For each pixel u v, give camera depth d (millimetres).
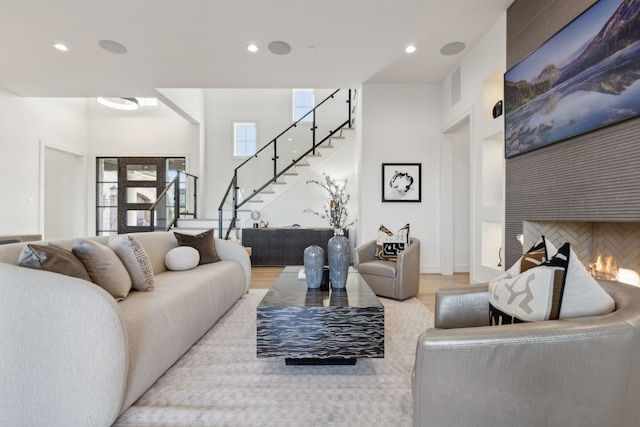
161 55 3982
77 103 7191
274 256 5883
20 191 5641
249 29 3434
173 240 3547
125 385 1463
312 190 6699
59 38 3576
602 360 912
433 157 5281
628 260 2574
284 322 1959
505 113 3320
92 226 7504
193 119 7195
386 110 5262
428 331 1002
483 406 938
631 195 2025
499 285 1390
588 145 2342
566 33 2486
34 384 1379
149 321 1772
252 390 1780
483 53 3879
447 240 5191
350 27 3422
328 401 1673
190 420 1520
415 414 1002
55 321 1383
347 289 2412
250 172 7945
